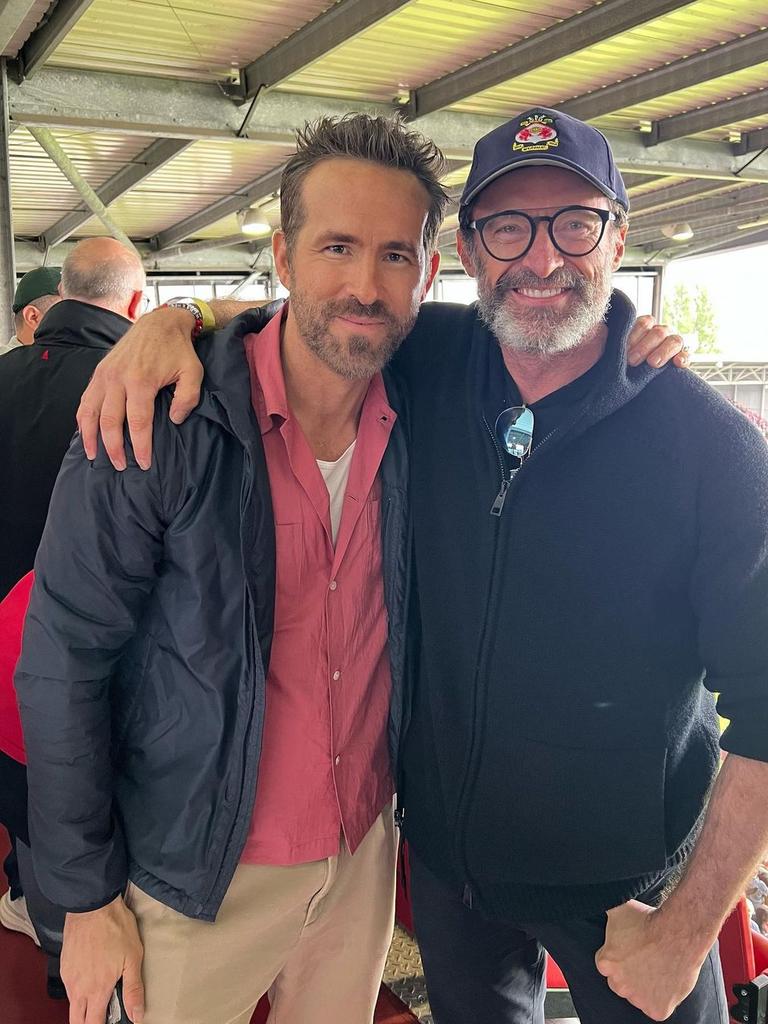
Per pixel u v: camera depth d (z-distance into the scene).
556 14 5.18
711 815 1.17
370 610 1.31
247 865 1.25
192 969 1.23
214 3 4.78
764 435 1.15
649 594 1.17
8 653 1.38
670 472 1.15
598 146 1.17
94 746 1.13
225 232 12.20
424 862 1.40
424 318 1.48
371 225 1.12
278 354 1.18
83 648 1.09
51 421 1.66
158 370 1.09
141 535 1.08
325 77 6.09
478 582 1.25
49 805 1.13
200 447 1.08
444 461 1.30
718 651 1.13
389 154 1.13
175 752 1.17
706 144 8.45
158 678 1.17
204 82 5.87
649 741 1.21
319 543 1.22
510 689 1.23
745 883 1.16
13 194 9.08
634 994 1.21
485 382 1.30
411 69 6.04
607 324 1.22
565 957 1.35
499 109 7.07
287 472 1.19
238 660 1.14
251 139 6.08
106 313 1.83
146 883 1.19
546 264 1.15
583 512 1.18
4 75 5.20
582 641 1.19
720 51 5.84
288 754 1.25
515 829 1.26
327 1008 1.47
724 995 1.34
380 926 1.48
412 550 1.33
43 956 1.91
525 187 1.17
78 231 11.58
